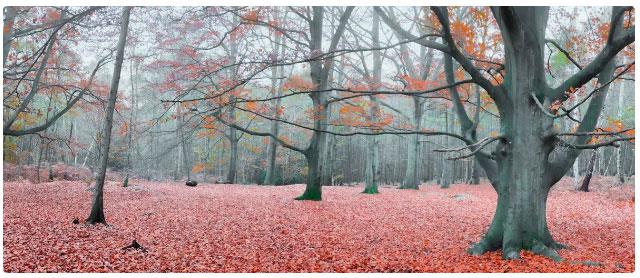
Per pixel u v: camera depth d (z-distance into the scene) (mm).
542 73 8969
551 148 9016
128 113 27797
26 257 7965
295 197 17734
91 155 36438
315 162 17453
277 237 10492
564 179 29016
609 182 24766
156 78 26266
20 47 14414
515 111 8953
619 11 8062
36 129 12492
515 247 8711
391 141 49250
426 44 9359
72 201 16109
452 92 10594
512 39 8625
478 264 8172
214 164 38906
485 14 10070
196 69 15430
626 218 13680
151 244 9586
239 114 28328
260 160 39125
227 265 8117
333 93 26109
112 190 19625
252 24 15680
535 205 8898
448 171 28359
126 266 7898
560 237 10656
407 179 25406
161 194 19000
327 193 20922
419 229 11797
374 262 8258
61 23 11445
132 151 32938
